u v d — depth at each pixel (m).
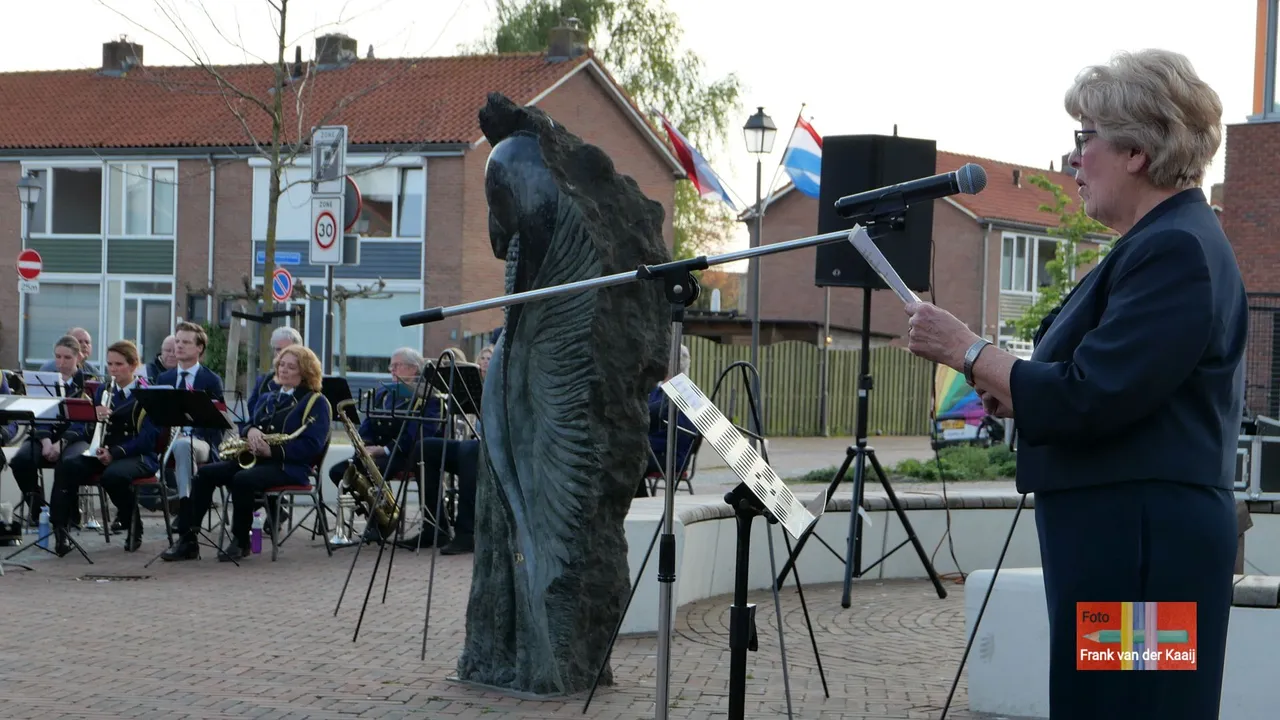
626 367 5.81
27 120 36.19
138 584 9.13
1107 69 2.85
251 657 6.74
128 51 37.34
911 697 5.97
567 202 5.68
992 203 42.66
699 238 42.03
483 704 5.74
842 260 8.39
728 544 8.83
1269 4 19.42
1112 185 2.85
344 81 33.84
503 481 5.93
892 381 30.67
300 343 12.80
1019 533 9.84
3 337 36.09
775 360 28.16
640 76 39.81
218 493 14.36
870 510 9.49
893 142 8.34
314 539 11.55
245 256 33.78
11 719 5.46
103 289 35.19
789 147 23.58
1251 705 5.05
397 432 11.06
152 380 12.00
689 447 9.96
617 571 6.01
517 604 5.94
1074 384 2.68
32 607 8.13
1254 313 13.84
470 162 32.03
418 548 10.69
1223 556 2.72
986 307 41.62
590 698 5.61
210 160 33.78
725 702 5.82
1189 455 2.70
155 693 5.95
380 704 5.75
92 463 10.79
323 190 13.75
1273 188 19.31
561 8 39.88
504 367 5.93
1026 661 5.56
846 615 8.10
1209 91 2.80
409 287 32.44
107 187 35.06
